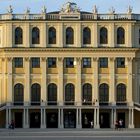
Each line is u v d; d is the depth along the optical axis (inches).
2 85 5113.2
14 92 5078.7
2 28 5132.9
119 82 5118.1
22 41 5103.3
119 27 5147.6
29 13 5128.0
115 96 5093.5
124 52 5118.1
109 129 4790.8
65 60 5108.3
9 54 5083.7
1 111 5039.4
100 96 5103.3
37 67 5103.3
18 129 4778.5
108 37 5123.0
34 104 5036.9
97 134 3846.0
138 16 5201.8
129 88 5108.3
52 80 5098.4
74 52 5098.4
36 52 5088.6
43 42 5093.5
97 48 5088.6
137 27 5177.2
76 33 5113.2
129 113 5054.1
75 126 5032.0
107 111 5068.9
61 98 5073.8
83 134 3836.1
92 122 5002.5
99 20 5118.1
